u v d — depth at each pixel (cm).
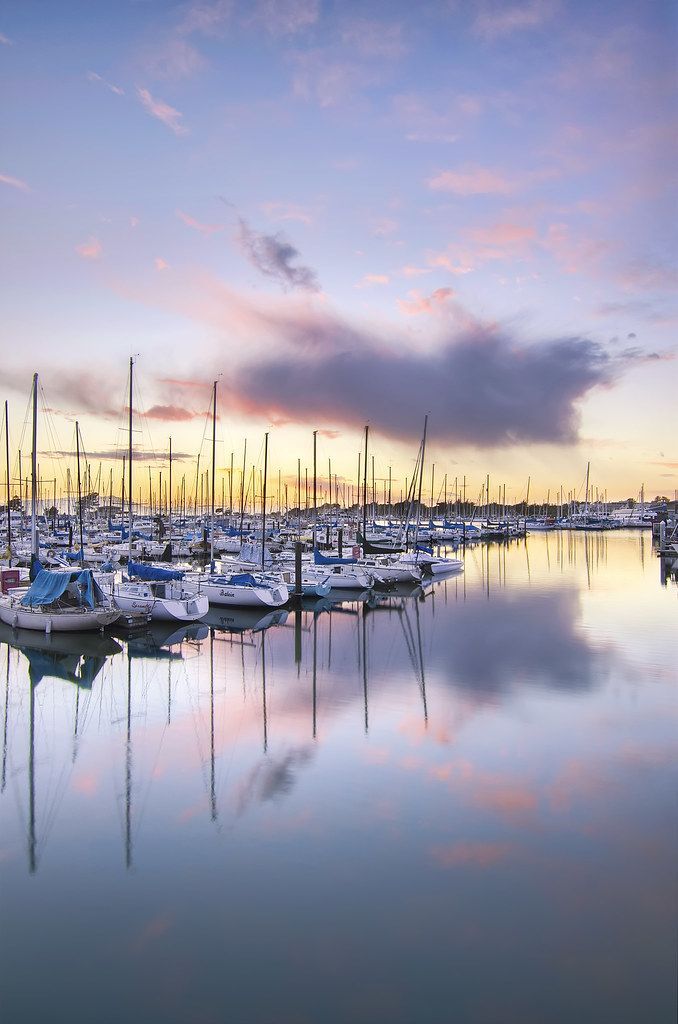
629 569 6388
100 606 3153
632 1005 802
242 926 951
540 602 4191
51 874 1090
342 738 1694
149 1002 814
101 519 10556
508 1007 799
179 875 1080
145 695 2114
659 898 1009
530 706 1942
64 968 873
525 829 1219
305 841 1181
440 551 8575
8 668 2473
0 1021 787
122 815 1292
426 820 1252
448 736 1698
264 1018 786
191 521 10556
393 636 3089
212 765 1530
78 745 1672
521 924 950
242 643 2938
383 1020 781
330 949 901
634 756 1558
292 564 5209
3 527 8219
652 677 2270
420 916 967
